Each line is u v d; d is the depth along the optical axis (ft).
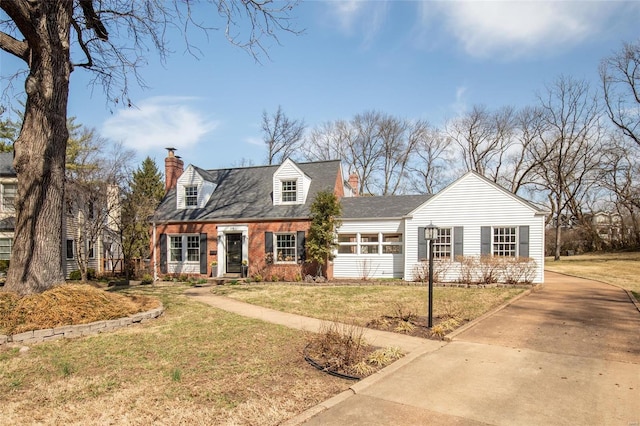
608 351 23.18
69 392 17.26
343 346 22.62
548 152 122.11
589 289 52.21
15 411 15.38
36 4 30.19
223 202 75.66
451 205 61.77
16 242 31.04
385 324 30.17
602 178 119.75
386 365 20.53
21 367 20.61
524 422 14.23
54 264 32.12
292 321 31.99
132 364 21.04
